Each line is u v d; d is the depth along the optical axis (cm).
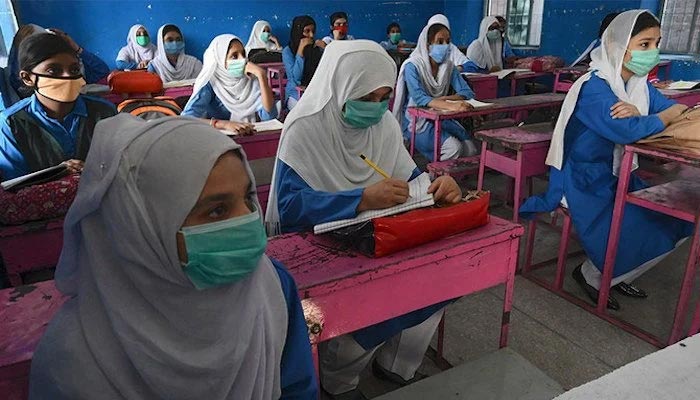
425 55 359
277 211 145
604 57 197
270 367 77
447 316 199
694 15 446
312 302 104
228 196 67
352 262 113
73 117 192
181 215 63
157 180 62
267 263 83
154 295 66
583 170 201
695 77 454
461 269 124
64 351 63
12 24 513
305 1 676
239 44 279
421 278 118
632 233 189
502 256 131
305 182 141
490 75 472
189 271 67
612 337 183
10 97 278
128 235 62
